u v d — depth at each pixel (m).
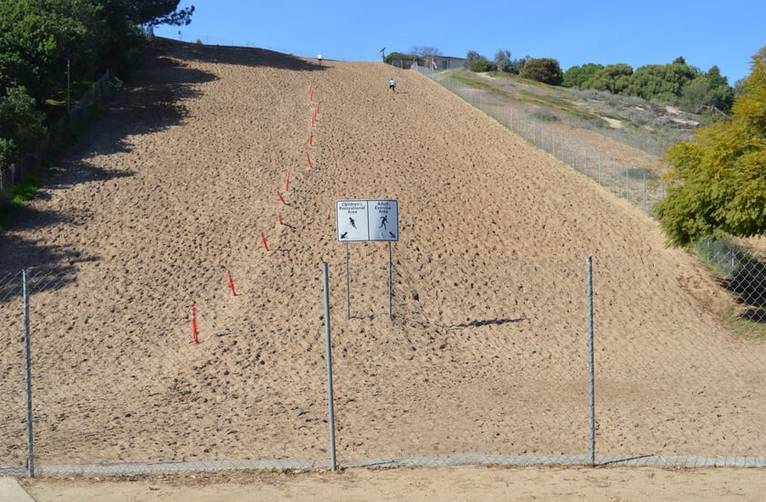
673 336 20.11
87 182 31.11
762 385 14.84
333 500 7.57
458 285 23.38
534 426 11.55
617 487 7.79
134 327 19.64
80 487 8.16
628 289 24.00
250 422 12.38
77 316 20.23
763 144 20.84
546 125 50.12
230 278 21.88
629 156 43.22
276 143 37.78
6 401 14.19
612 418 12.05
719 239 25.34
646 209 31.67
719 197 20.75
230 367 16.70
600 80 100.69
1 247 24.78
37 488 8.13
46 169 32.03
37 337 18.83
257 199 29.97
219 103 45.12
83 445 10.81
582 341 19.25
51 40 38.34
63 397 14.55
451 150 38.72
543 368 16.78
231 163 34.34
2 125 30.98
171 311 20.77
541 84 82.69
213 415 12.98
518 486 7.90
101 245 25.38
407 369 16.58
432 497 7.60
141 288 22.27
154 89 47.34
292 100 47.75
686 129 61.78
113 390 15.16
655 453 9.60
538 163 37.78
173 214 28.27
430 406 13.26
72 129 36.81
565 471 8.47
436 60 97.00
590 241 27.88
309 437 11.14
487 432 11.16
